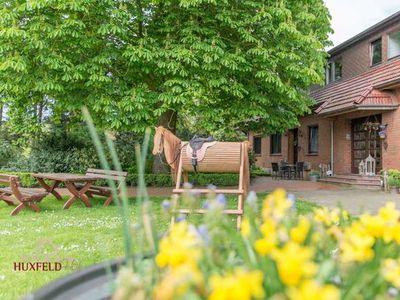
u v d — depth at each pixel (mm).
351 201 9875
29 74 9281
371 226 1557
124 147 14664
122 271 1308
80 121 13211
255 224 1673
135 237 1719
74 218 7344
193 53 9453
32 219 7242
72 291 1578
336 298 1017
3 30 8672
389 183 11984
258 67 10234
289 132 20609
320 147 17641
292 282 1144
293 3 10789
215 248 1525
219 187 13742
